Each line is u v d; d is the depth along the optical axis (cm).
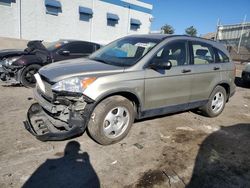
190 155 362
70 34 2092
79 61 413
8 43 1609
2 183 267
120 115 367
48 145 356
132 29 2659
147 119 496
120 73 356
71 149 350
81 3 2098
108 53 445
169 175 305
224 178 309
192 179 301
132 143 384
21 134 385
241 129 484
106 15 2330
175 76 423
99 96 331
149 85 387
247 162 353
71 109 324
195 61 468
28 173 288
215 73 505
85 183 279
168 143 396
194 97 477
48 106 334
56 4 1903
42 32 1900
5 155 322
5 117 452
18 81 680
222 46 551
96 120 344
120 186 278
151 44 415
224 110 620
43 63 700
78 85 321
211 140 420
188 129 462
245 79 969
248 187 294
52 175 288
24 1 1745
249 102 738
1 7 1644
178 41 442
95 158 332
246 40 2966
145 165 325
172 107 442
